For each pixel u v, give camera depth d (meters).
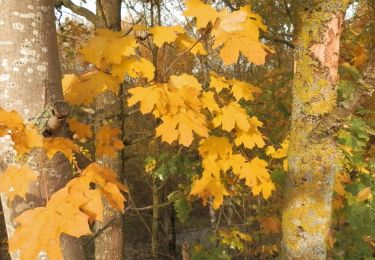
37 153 1.48
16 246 1.17
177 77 2.03
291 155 2.27
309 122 2.18
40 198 1.49
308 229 2.20
